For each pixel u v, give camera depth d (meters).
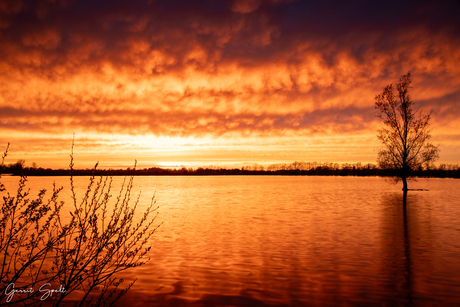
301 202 26.97
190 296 6.76
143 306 6.26
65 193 32.25
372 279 7.78
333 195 34.94
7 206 4.05
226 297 6.73
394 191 41.94
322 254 10.03
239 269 8.55
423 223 15.67
